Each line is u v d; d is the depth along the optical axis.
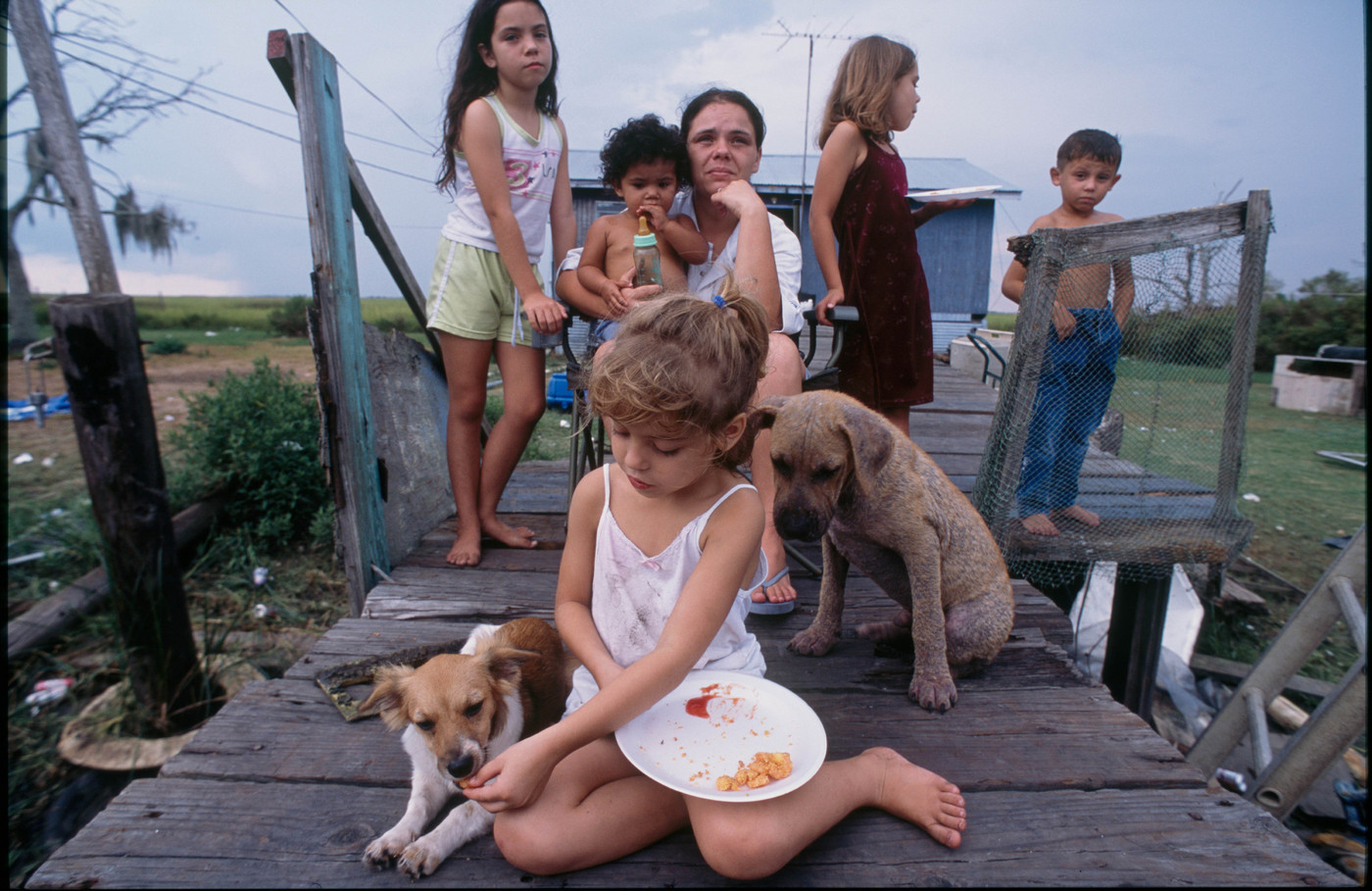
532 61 2.89
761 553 1.87
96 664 3.87
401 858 1.57
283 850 1.62
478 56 2.98
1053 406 3.37
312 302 2.76
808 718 1.66
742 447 1.83
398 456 3.57
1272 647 3.44
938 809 1.67
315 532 5.59
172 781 1.82
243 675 3.96
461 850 1.64
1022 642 2.68
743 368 1.61
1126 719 2.18
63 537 4.66
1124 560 3.30
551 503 4.30
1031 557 3.29
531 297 2.95
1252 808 1.79
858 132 3.29
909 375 3.43
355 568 2.92
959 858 1.62
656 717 1.70
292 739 2.00
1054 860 1.62
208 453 5.77
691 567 1.76
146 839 1.64
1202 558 3.29
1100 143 3.68
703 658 1.87
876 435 2.05
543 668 2.17
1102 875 1.58
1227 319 3.24
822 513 2.04
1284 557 6.31
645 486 1.62
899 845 1.65
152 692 3.53
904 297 3.36
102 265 7.80
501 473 3.40
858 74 3.26
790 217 12.86
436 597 2.91
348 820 1.71
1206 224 3.10
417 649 2.43
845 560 2.51
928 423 6.70
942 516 2.28
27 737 3.29
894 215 3.32
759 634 2.72
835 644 2.60
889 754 1.78
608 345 1.89
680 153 3.02
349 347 2.88
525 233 3.12
